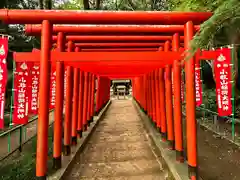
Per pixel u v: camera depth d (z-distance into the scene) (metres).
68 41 5.48
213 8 3.57
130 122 11.45
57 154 4.66
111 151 6.49
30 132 8.66
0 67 3.87
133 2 12.63
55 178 4.16
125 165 5.34
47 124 3.83
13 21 3.67
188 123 3.85
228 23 2.86
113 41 5.60
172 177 4.43
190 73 3.82
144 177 4.64
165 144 6.35
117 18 3.69
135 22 3.77
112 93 32.06
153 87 8.92
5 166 4.73
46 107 3.81
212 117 9.47
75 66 5.97
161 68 7.04
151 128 8.66
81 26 4.64
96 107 12.55
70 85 5.66
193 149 3.80
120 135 8.54
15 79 4.74
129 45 6.19
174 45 4.86
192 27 3.77
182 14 3.71
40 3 10.60
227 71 5.32
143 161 5.62
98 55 3.98
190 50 2.61
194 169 3.79
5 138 7.61
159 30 4.64
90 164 5.45
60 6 12.88
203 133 8.33
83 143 6.80
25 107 4.79
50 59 3.86
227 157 5.75
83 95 7.84
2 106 3.95
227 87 5.45
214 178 4.56
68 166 4.89
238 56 7.93
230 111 5.56
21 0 10.59
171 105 6.00
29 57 4.34
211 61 9.16
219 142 7.08
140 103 15.05
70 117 5.64
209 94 10.32
